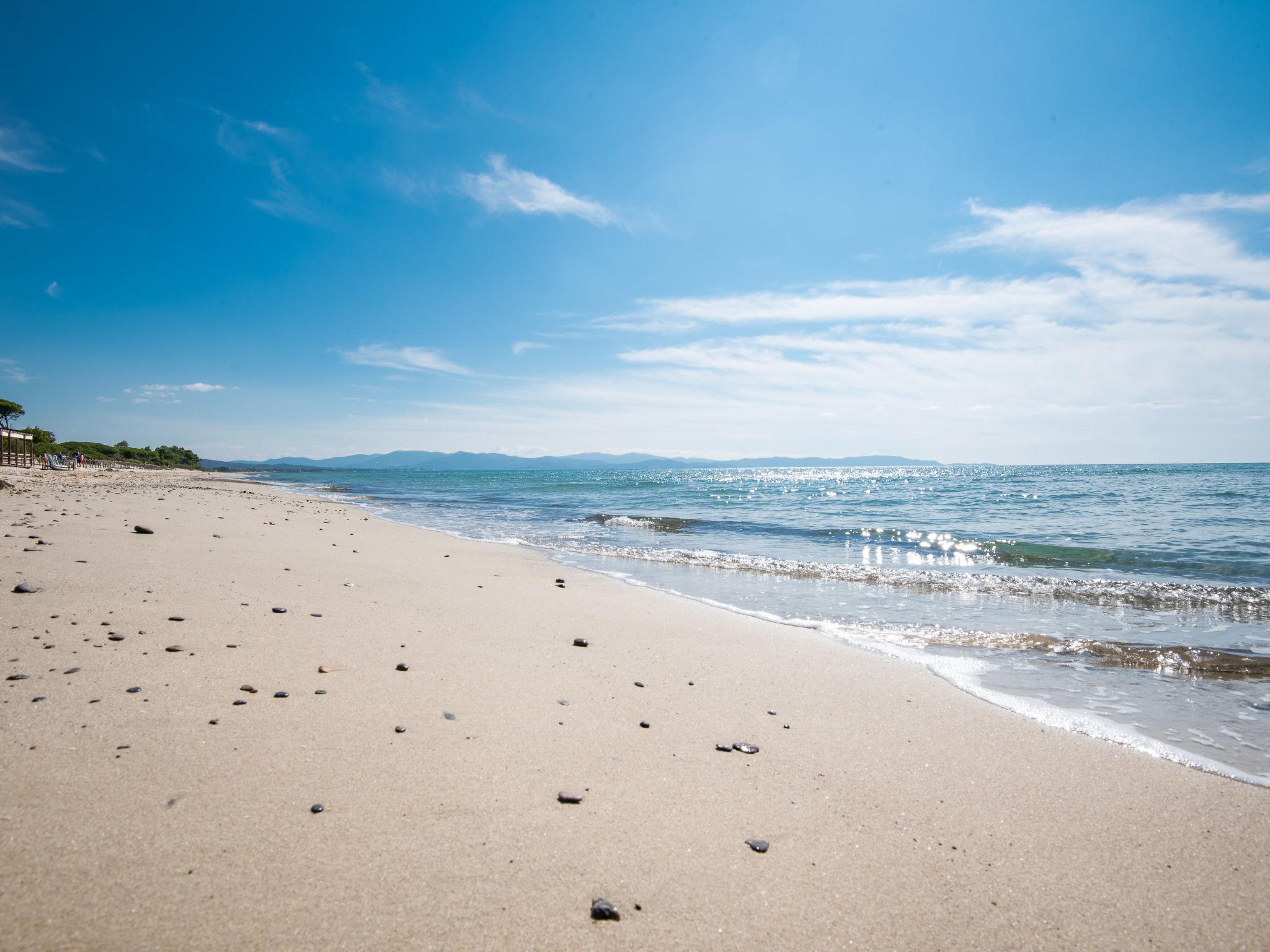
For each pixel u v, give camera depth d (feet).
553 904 8.70
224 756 12.10
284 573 31.73
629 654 22.00
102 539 37.52
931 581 39.91
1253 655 23.77
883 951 8.24
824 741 15.23
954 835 11.20
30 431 224.94
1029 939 8.62
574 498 148.77
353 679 17.08
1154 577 42.93
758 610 31.60
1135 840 11.25
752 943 8.24
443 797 11.25
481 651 20.98
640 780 12.57
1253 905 9.48
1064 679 21.02
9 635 18.15
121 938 7.47
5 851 8.79
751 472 618.85
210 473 378.12
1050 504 107.65
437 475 490.90
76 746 11.98
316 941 7.69
